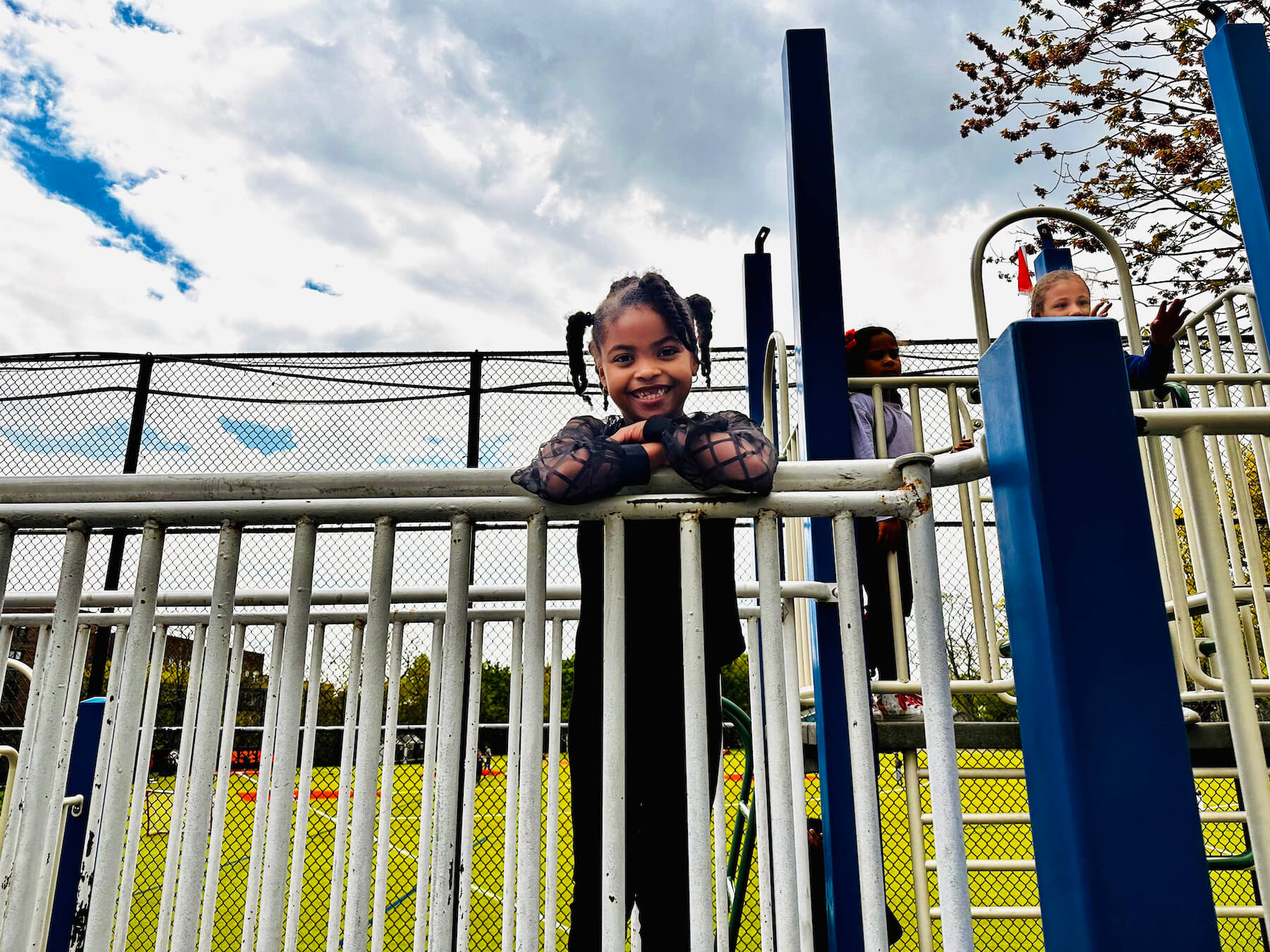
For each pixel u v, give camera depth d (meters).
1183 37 6.75
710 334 1.72
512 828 1.81
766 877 1.66
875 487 1.18
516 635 1.88
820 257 2.14
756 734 1.69
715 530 1.52
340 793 1.90
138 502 1.17
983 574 2.43
